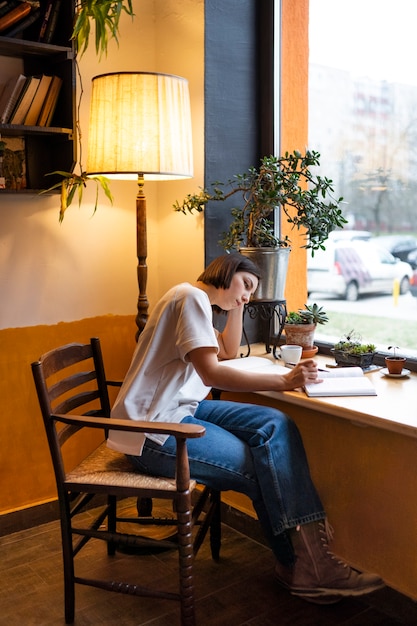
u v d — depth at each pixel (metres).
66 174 2.42
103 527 2.56
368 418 1.84
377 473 2.10
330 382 2.11
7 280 2.52
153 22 2.79
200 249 2.66
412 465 1.98
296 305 2.81
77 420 1.86
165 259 2.88
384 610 2.09
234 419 2.12
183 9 2.62
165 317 1.96
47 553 2.43
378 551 2.12
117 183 2.77
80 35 2.40
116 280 2.81
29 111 2.43
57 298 2.65
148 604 2.12
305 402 2.01
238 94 2.67
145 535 2.44
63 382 2.08
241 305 2.27
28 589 2.19
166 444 1.96
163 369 1.99
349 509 2.21
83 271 2.71
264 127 2.73
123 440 1.98
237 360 2.44
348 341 2.43
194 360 1.90
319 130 2.64
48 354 2.01
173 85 2.28
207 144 2.60
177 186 2.76
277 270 2.42
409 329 2.39
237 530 2.61
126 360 2.87
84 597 2.15
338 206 2.60
